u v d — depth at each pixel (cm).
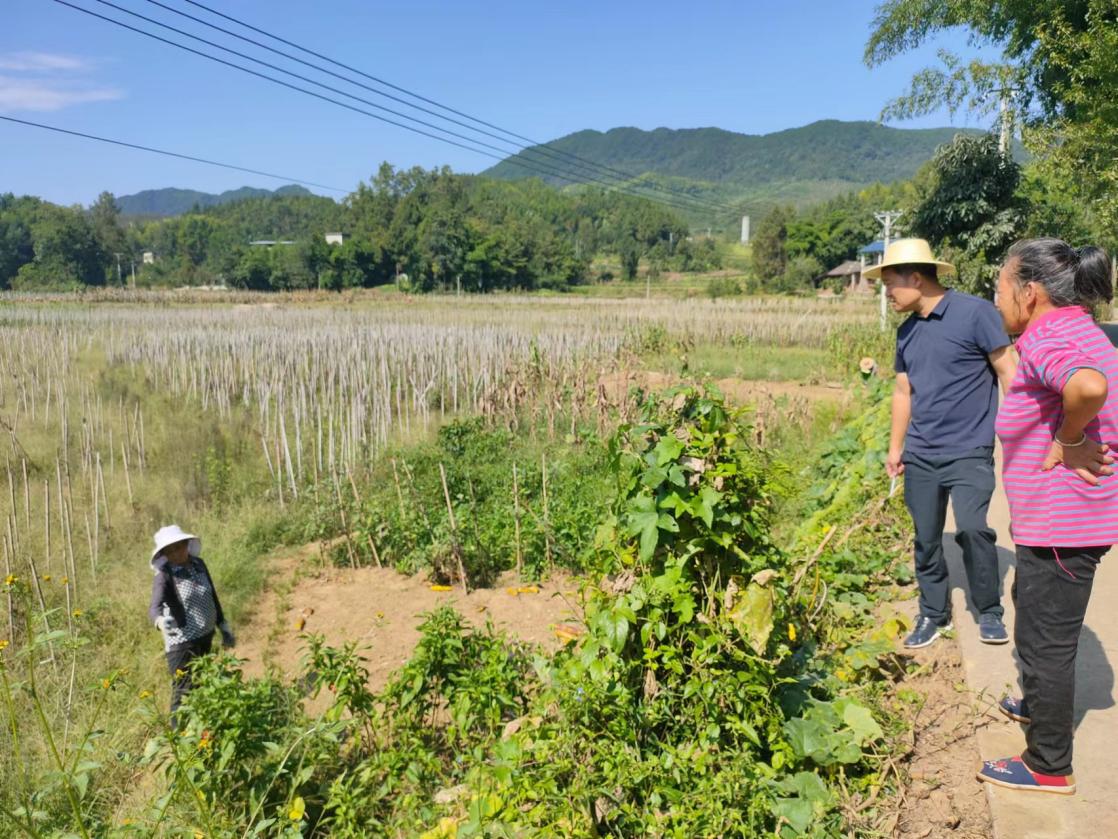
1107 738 336
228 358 1886
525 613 720
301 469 1123
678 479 360
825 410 1425
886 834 313
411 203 12362
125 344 2261
